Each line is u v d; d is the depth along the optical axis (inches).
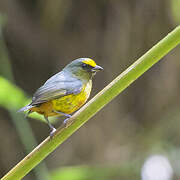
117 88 209.2
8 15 509.7
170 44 201.2
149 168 463.8
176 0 529.3
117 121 550.6
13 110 362.3
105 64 535.5
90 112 213.6
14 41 520.1
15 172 216.5
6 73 399.2
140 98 561.9
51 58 534.0
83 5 525.7
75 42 533.0
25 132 363.9
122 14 532.1
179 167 463.8
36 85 535.5
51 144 215.8
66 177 348.2
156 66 563.5
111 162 517.0
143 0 532.7
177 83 562.6
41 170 367.2
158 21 537.3
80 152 530.3
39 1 520.1
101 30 533.6
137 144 530.0
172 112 550.6
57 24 525.3
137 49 539.5
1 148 516.4
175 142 518.9
